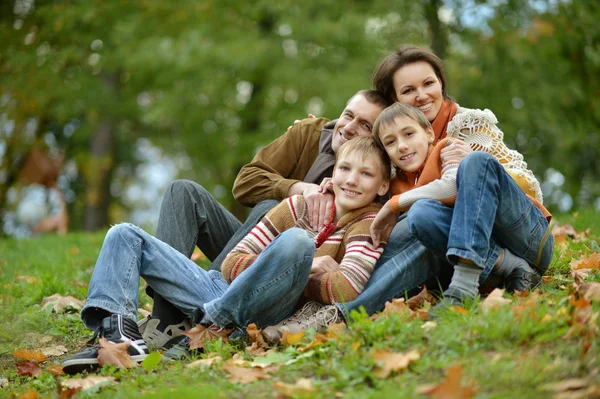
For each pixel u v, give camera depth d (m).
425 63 6.15
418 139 5.43
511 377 3.86
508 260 5.22
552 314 4.47
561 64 20.14
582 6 19.14
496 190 5.00
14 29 22.03
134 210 34.84
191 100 20.59
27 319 6.80
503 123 19.33
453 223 4.91
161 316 5.53
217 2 20.47
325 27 18.64
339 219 5.57
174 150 26.41
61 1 22.06
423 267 5.33
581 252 6.94
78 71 22.78
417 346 4.40
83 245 11.45
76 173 29.05
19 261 9.93
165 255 5.50
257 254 5.47
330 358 4.52
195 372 4.76
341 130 6.22
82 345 6.35
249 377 4.44
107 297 5.24
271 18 20.53
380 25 19.64
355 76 18.33
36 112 23.42
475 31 19.14
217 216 6.32
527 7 19.36
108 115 22.97
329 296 5.20
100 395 4.66
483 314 4.53
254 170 6.55
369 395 3.84
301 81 18.80
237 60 18.84
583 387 3.64
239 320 5.19
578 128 20.23
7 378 5.66
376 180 5.48
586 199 21.56
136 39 20.88
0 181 25.50
